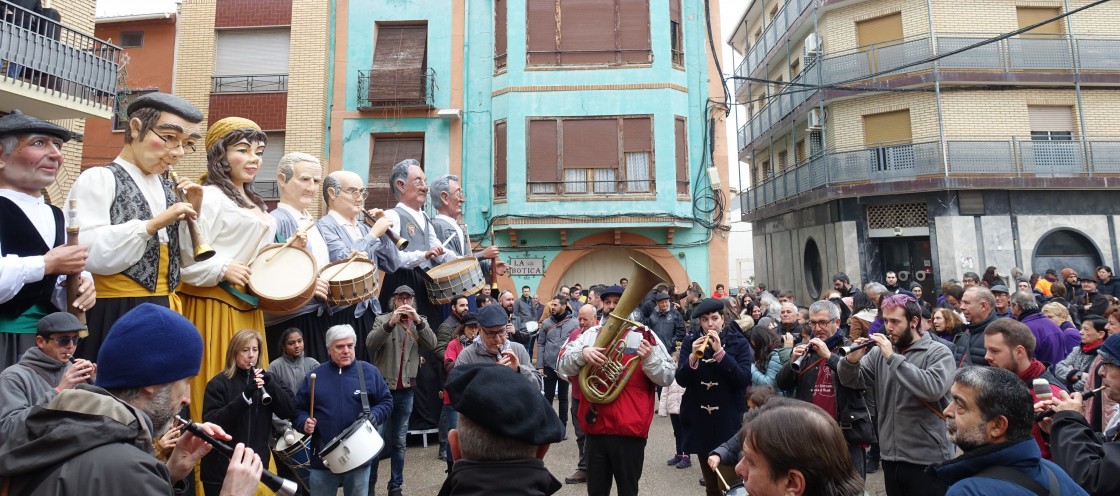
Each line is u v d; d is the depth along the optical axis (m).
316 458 4.94
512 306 11.15
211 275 4.38
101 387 2.10
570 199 15.88
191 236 4.09
